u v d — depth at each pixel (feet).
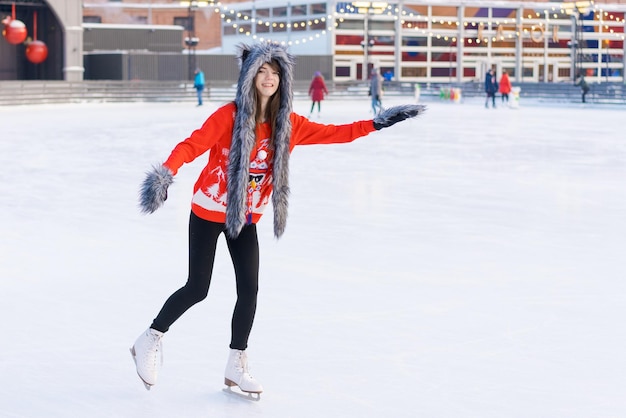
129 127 88.89
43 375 17.30
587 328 20.45
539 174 50.85
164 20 222.89
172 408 15.71
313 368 17.70
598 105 138.00
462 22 186.50
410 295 23.35
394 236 31.63
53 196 41.14
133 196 41.27
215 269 26.21
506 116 114.11
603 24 195.42
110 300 22.80
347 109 128.98
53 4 146.00
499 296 23.27
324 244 30.09
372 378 17.15
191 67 161.27
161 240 30.68
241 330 16.25
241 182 15.46
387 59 183.01
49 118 102.83
